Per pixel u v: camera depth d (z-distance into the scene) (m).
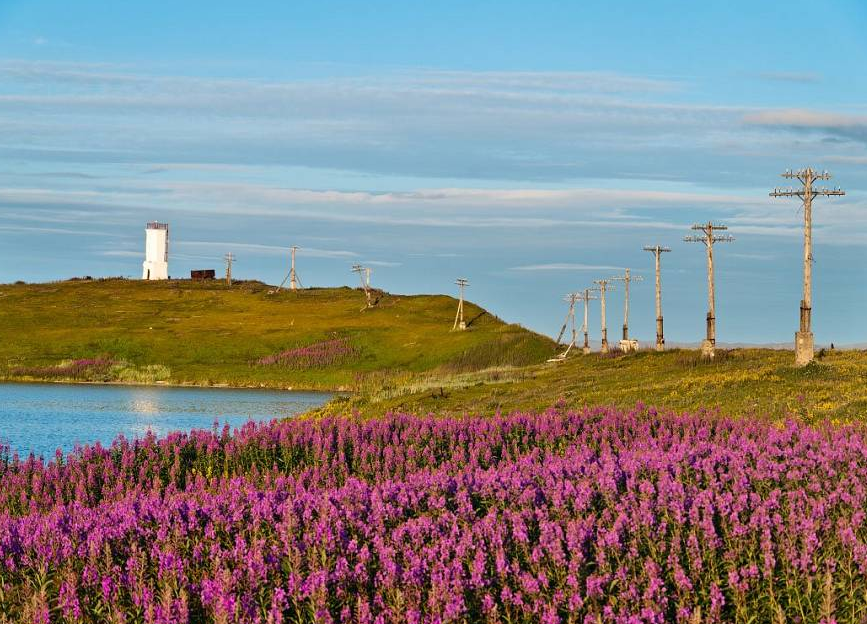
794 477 42.91
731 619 28.70
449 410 100.88
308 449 62.41
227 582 28.47
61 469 57.50
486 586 29.31
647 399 91.38
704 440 61.09
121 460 59.88
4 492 52.19
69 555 34.19
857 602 28.66
